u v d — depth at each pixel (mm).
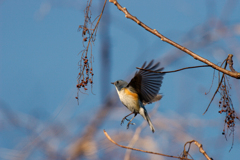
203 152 6602
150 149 10484
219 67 6129
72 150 10273
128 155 9023
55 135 10547
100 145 10547
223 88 6516
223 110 6516
